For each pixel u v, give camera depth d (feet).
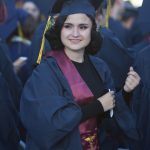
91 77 11.20
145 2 14.53
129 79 11.18
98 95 11.02
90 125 10.99
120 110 11.37
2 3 15.96
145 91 13.19
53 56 10.97
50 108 10.19
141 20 14.74
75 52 11.09
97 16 13.19
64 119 10.14
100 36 11.27
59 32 10.92
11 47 20.42
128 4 30.68
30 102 10.38
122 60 15.28
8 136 13.43
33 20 21.09
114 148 12.16
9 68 15.71
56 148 10.44
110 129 11.82
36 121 10.22
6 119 13.30
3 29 19.88
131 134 11.51
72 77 10.82
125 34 21.63
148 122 13.19
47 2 17.02
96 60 11.78
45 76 10.56
